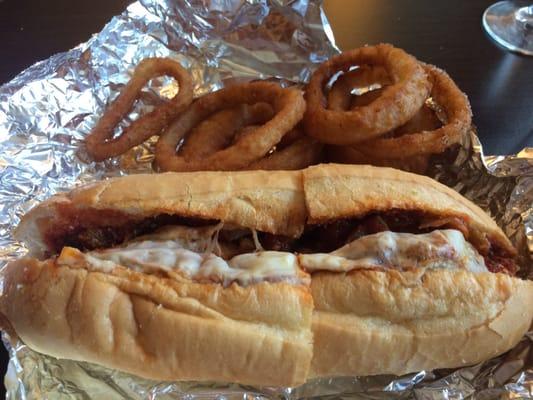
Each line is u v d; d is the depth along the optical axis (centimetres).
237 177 25
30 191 32
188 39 39
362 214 24
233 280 22
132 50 38
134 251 24
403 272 23
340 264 23
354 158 33
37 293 22
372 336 22
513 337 23
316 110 32
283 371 22
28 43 42
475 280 23
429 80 33
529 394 24
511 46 41
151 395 25
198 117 35
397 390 25
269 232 24
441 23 44
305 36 39
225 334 22
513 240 29
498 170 31
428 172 33
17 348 25
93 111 36
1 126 34
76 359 23
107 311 22
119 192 24
